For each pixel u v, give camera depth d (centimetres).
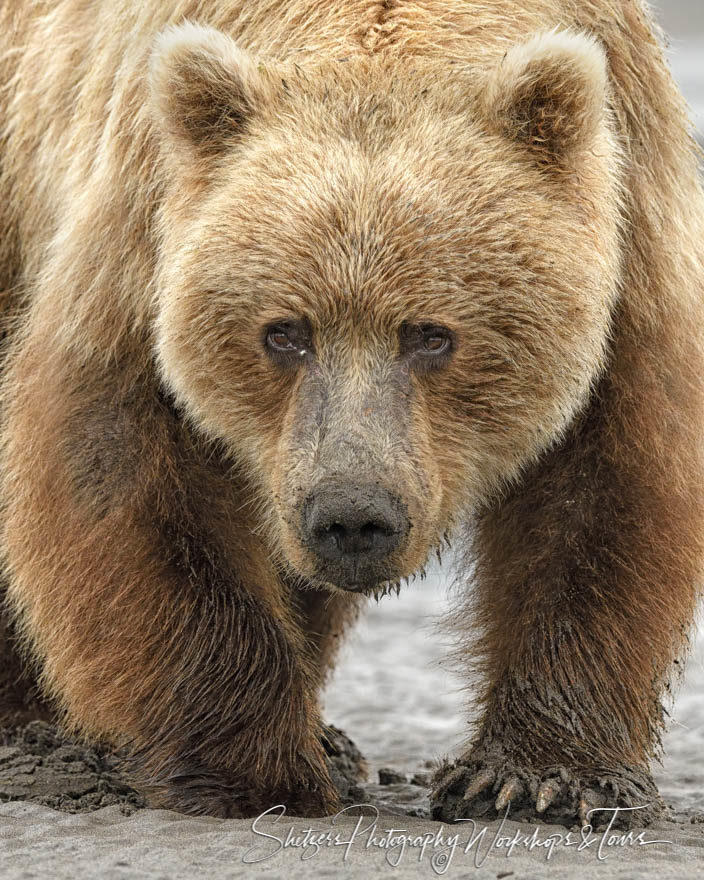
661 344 1041
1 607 1311
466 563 1154
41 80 1272
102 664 1039
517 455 1021
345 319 939
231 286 956
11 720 1342
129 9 1120
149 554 1036
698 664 2008
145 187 1049
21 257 1325
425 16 1014
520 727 1008
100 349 1069
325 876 833
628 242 1044
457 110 976
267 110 984
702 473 1052
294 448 945
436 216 930
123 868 850
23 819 999
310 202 937
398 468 920
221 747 1019
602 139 1005
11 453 1121
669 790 1338
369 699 1972
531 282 948
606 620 1013
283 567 1113
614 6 1068
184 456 1072
